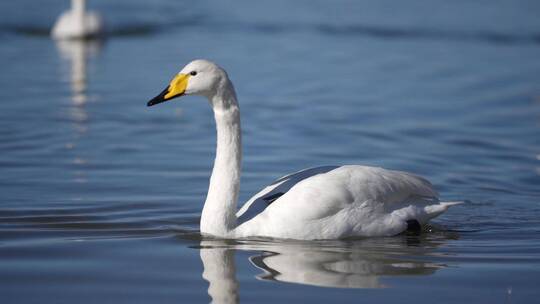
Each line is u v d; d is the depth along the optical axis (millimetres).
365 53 30078
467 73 26672
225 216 11852
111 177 15336
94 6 40469
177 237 11906
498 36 33969
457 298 9617
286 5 41438
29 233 11969
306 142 18266
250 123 19938
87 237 11836
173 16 38188
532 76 26156
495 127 19938
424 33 34500
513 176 15938
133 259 10883
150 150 17469
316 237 11812
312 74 26156
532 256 11180
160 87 23984
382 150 17719
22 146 17453
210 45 31312
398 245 11672
